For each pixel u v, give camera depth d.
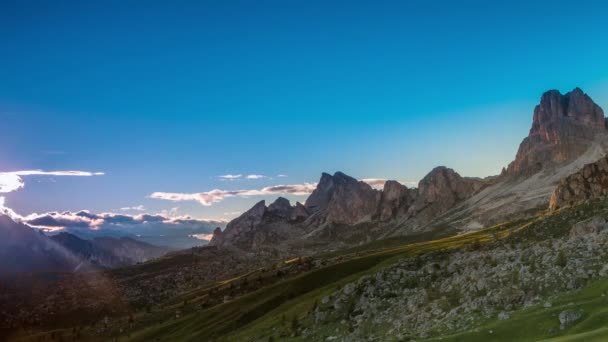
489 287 119.94
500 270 126.19
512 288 111.50
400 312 138.12
